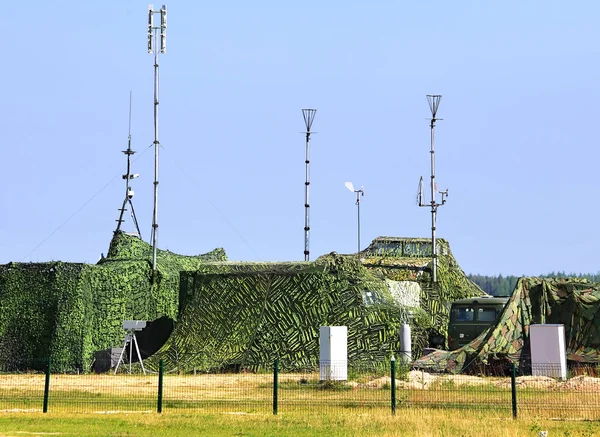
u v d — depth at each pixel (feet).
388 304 263.49
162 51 297.53
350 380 210.59
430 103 305.73
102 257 303.07
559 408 158.40
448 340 243.40
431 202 309.63
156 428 136.98
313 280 265.75
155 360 264.31
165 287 293.23
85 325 268.82
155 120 297.94
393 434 127.34
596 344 223.10
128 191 332.60
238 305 269.64
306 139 326.44
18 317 270.67
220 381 224.74
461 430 130.52
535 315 229.45
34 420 145.38
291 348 257.55
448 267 329.52
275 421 143.13
